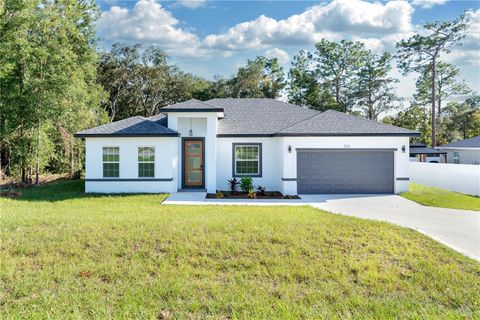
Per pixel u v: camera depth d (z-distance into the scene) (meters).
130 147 16.05
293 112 19.84
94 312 4.16
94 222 8.12
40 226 7.68
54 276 5.20
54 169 26.70
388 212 11.71
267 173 17.45
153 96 45.22
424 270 5.62
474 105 52.03
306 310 4.26
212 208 11.63
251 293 4.79
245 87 45.91
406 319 4.07
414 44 38.22
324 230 7.62
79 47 23.80
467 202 13.64
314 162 16.25
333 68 47.03
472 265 5.92
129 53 42.66
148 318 4.04
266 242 6.76
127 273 5.36
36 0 19.72
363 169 16.28
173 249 6.31
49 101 19.73
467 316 4.15
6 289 4.77
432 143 37.75
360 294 4.82
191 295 4.68
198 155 17.53
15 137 20.64
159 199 14.13
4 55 18.47
